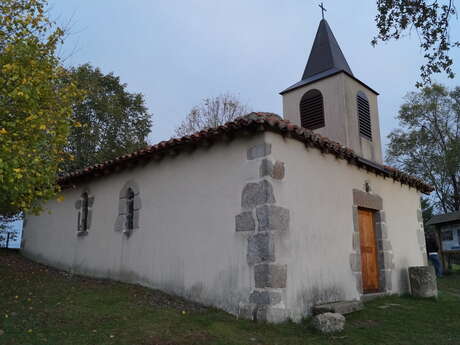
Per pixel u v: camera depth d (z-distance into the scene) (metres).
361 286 7.63
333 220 7.24
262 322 5.46
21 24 6.57
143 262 7.76
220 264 6.29
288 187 6.29
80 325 5.10
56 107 6.51
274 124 5.98
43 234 11.20
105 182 9.35
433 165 24.44
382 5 6.90
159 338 4.69
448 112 24.44
